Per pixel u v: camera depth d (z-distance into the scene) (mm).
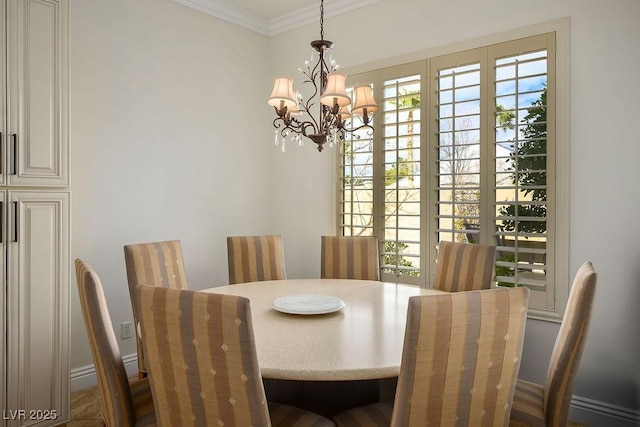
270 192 4051
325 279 2832
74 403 2643
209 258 3561
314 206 3742
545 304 2598
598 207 2434
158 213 3217
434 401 1216
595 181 2441
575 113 2502
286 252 3939
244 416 1215
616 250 2383
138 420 1584
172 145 3295
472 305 1189
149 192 3160
